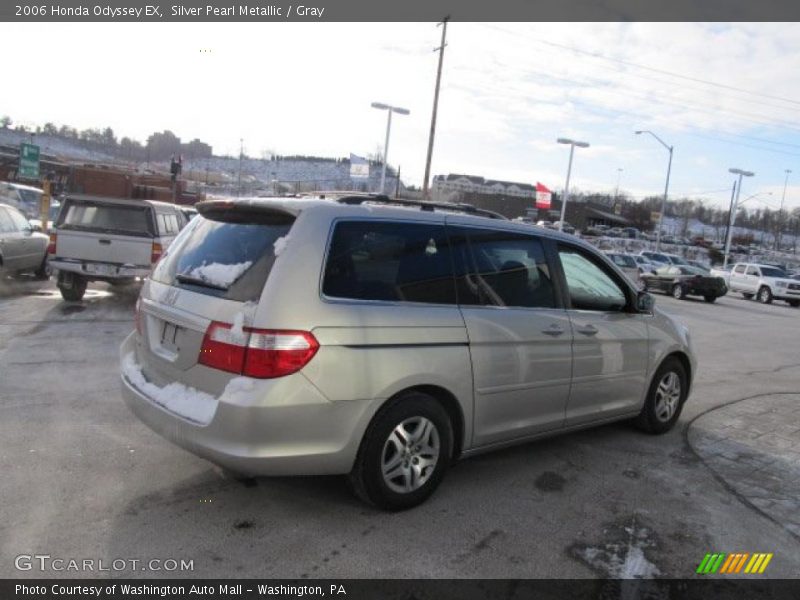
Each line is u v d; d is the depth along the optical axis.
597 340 4.80
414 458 3.75
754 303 29.03
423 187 36.31
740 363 10.38
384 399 3.52
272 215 3.68
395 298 3.67
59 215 10.48
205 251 3.83
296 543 3.33
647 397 5.46
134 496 3.74
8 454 4.23
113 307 10.55
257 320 3.23
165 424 3.48
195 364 3.45
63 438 4.57
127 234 10.44
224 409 3.21
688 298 27.80
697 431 5.88
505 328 4.12
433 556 3.30
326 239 3.50
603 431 5.64
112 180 37.75
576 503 4.07
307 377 3.26
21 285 12.66
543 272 4.57
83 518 3.46
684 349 5.70
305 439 3.30
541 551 3.43
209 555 3.18
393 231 3.80
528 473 4.52
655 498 4.24
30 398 5.45
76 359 6.89
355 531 3.49
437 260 3.94
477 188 101.88
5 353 7.02
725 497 4.34
